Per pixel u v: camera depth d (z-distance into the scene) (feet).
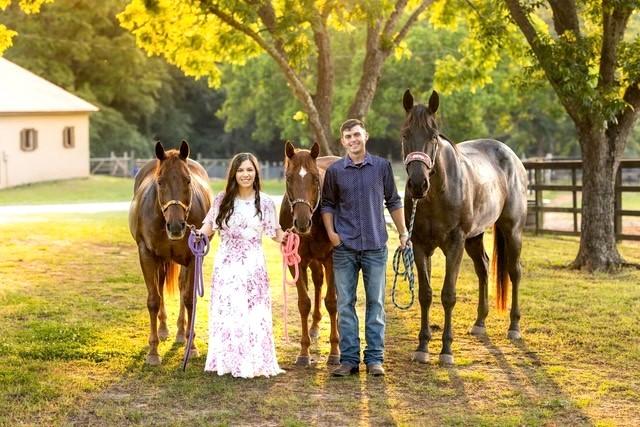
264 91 145.07
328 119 63.62
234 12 54.90
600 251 42.91
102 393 21.72
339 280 23.41
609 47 42.98
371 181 23.17
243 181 22.95
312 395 21.54
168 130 193.36
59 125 121.70
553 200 91.61
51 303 33.35
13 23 162.30
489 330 29.37
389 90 128.26
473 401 21.09
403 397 21.40
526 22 44.01
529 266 44.06
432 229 24.76
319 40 63.41
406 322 30.68
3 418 19.60
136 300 34.30
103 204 90.17
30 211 79.36
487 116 147.13
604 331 28.76
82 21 163.94
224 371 23.11
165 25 64.95
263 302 23.17
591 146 42.93
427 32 126.00
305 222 22.56
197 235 23.52
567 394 21.68
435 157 23.24
